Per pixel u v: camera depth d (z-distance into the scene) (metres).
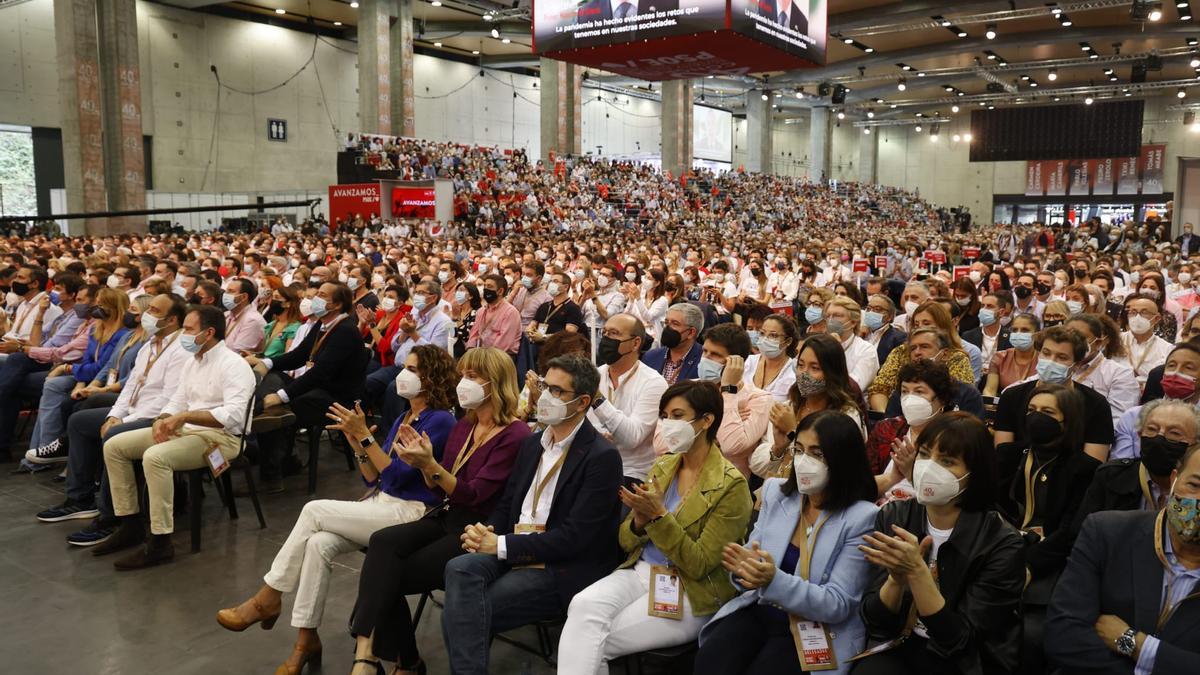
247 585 4.58
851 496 2.91
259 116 32.09
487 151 30.06
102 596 4.43
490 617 3.18
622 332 4.16
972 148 44.44
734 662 2.88
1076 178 48.12
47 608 4.29
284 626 4.14
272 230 25.08
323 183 34.47
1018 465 3.79
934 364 3.54
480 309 8.30
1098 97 44.31
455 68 38.88
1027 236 25.89
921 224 47.16
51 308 7.73
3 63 25.78
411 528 3.54
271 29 32.22
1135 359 5.88
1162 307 7.67
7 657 3.80
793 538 3.02
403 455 3.49
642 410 4.12
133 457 5.02
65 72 20.83
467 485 3.62
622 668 3.61
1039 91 41.16
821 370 3.77
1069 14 28.47
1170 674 2.37
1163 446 2.83
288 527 5.44
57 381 6.50
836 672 2.78
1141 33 28.98
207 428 5.08
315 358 6.23
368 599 3.39
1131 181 46.28
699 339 7.18
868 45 34.22
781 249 18.14
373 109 28.27
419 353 4.14
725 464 3.24
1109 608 2.55
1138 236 23.19
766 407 4.07
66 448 6.57
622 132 48.12
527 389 4.58
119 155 22.22
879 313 6.04
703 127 48.34
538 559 3.29
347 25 34.28
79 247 14.92
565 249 17.41
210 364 5.21
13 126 26.09
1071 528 3.11
